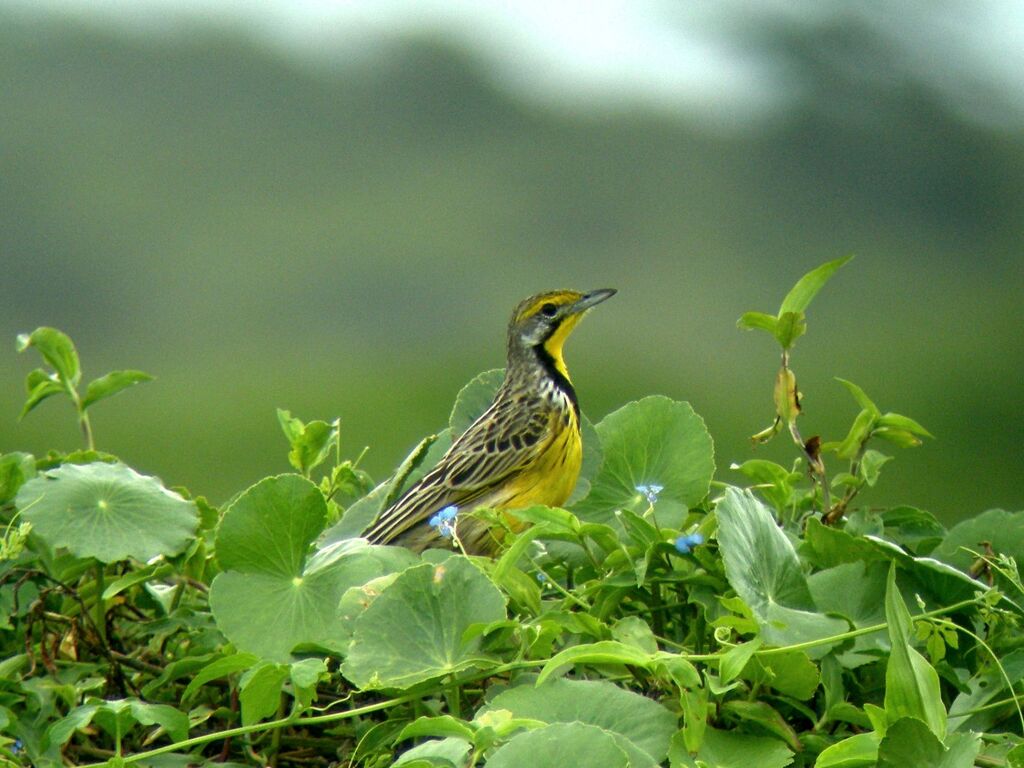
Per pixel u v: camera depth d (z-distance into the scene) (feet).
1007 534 23.35
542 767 16.25
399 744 19.69
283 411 29.37
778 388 24.89
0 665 21.65
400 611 19.34
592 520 26.16
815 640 18.92
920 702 16.94
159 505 22.94
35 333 27.73
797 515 26.55
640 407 26.43
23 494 22.72
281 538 21.62
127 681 22.71
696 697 18.02
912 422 25.52
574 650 18.12
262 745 21.38
